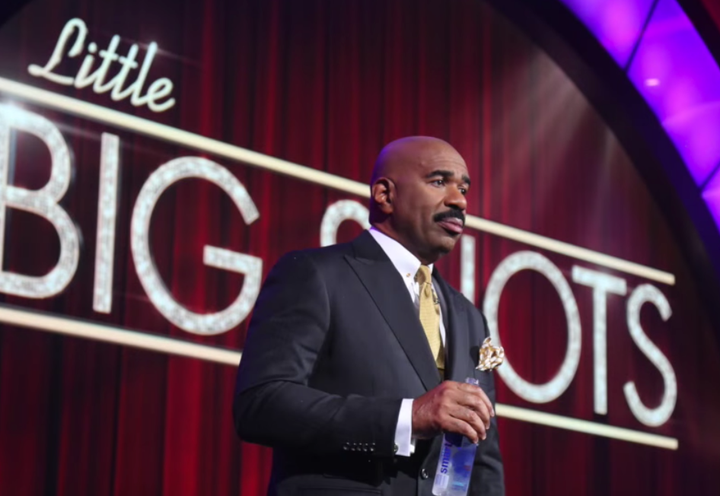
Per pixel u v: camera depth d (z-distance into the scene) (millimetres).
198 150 12812
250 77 13547
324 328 6504
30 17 11906
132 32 12625
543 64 16562
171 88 12781
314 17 14320
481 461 7016
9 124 11508
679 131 17469
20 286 11242
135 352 11922
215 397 12398
